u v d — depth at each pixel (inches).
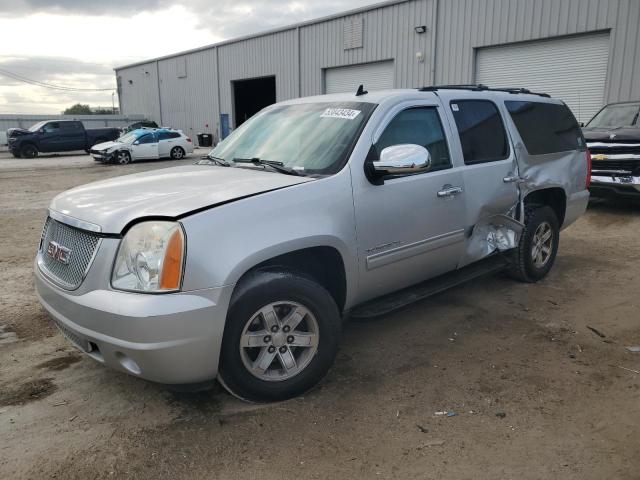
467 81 740.0
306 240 125.6
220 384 130.5
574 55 624.7
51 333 173.9
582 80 620.7
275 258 128.9
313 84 1020.5
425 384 138.6
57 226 132.0
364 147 143.6
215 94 1349.7
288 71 1079.6
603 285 217.2
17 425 121.1
